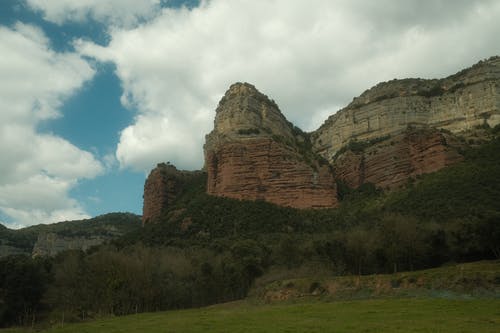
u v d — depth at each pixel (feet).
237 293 397.39
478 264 294.05
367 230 407.23
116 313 350.23
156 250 460.14
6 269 360.69
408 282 284.20
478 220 330.75
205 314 256.11
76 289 366.63
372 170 618.44
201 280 394.52
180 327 195.52
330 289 309.63
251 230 529.86
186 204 642.63
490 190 426.51
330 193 588.50
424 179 528.63
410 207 460.14
